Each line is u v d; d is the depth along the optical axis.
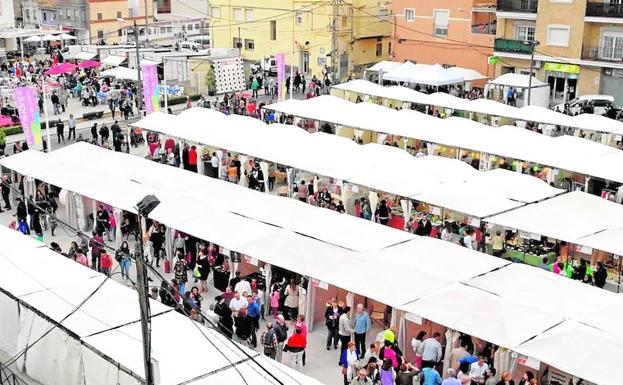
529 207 22.95
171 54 51.97
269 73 55.59
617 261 22.36
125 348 14.62
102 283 17.27
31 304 16.52
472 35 51.22
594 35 45.75
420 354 17.12
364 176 25.83
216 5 61.22
